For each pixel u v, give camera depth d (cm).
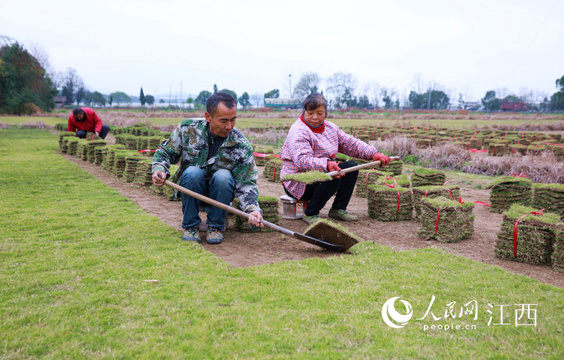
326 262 338
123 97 15012
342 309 255
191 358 203
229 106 371
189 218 391
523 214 367
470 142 1424
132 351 207
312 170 445
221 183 392
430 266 332
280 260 350
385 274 312
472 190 732
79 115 1099
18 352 204
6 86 4259
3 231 405
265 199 457
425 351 213
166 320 238
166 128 2012
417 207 492
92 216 471
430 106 11006
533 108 9256
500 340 224
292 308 256
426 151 1117
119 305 256
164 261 332
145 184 639
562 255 329
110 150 791
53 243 372
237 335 223
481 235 439
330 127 486
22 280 288
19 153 1052
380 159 466
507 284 297
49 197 570
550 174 816
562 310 257
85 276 299
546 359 206
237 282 293
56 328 227
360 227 464
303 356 206
